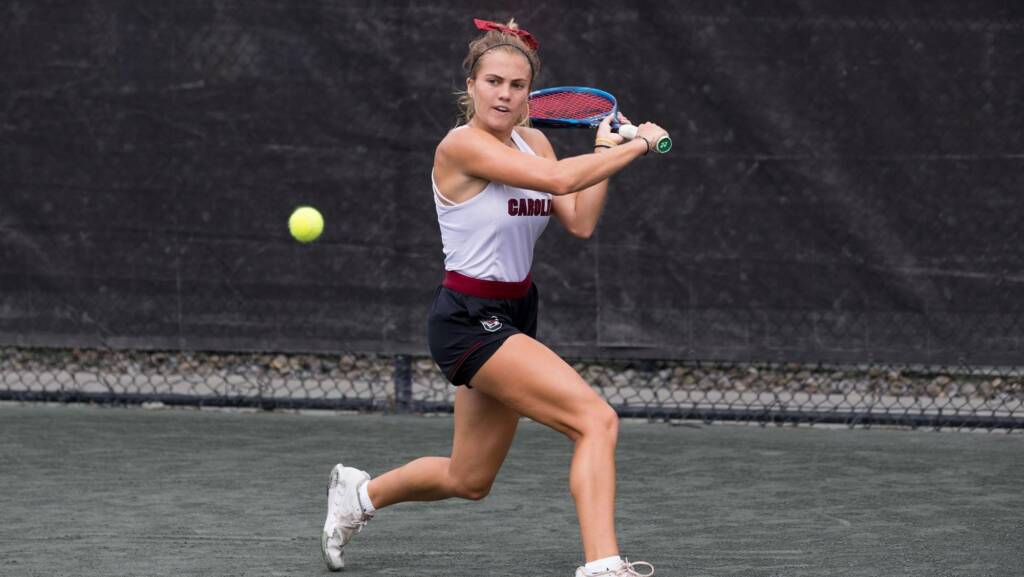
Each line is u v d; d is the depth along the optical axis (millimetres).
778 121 23047
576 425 12891
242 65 24094
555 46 23438
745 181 23203
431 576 14484
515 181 12945
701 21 23062
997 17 22438
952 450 21625
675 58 23188
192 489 18703
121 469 19969
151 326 24562
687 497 18406
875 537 16188
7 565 14766
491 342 13180
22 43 24500
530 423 23859
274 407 24734
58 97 24500
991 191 22625
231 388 26000
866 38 22750
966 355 22812
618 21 23266
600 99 15258
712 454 21312
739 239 23281
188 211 24375
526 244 13539
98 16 24312
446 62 23750
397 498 14492
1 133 24641
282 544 15812
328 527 14562
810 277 23156
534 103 15453
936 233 22797
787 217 23141
